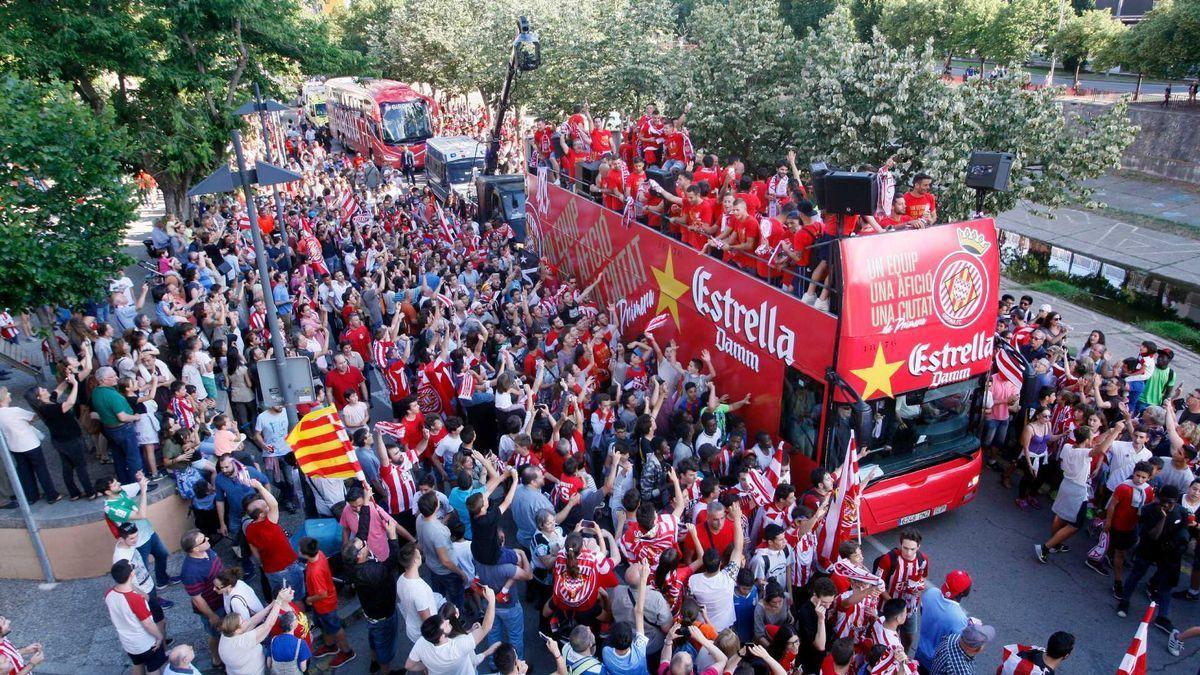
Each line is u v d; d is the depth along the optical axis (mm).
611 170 16031
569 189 18734
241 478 9961
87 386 10906
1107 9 46625
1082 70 58438
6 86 12305
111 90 23125
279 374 10414
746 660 7359
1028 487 12602
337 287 17938
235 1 22625
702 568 8508
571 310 16500
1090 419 11289
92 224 12383
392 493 10109
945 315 10508
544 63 35844
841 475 9375
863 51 21062
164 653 8586
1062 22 47375
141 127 22828
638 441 10977
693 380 12281
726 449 10820
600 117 34188
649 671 8352
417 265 18594
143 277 22734
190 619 9898
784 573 8477
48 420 10227
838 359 10023
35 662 7469
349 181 34062
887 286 10039
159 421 11391
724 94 25953
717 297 12500
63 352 14195
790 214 11164
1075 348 21266
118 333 15500
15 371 14945
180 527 11133
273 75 26859
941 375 10719
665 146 17922
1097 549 11094
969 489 11633
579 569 7973
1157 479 10695
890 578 8422
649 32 31891
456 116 45062
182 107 23297
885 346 10188
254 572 10266
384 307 17516
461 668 7008
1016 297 26438
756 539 9531
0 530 10289
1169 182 37281
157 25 21812
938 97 19734
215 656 8938
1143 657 7012
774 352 11273
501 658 6617
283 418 11109
